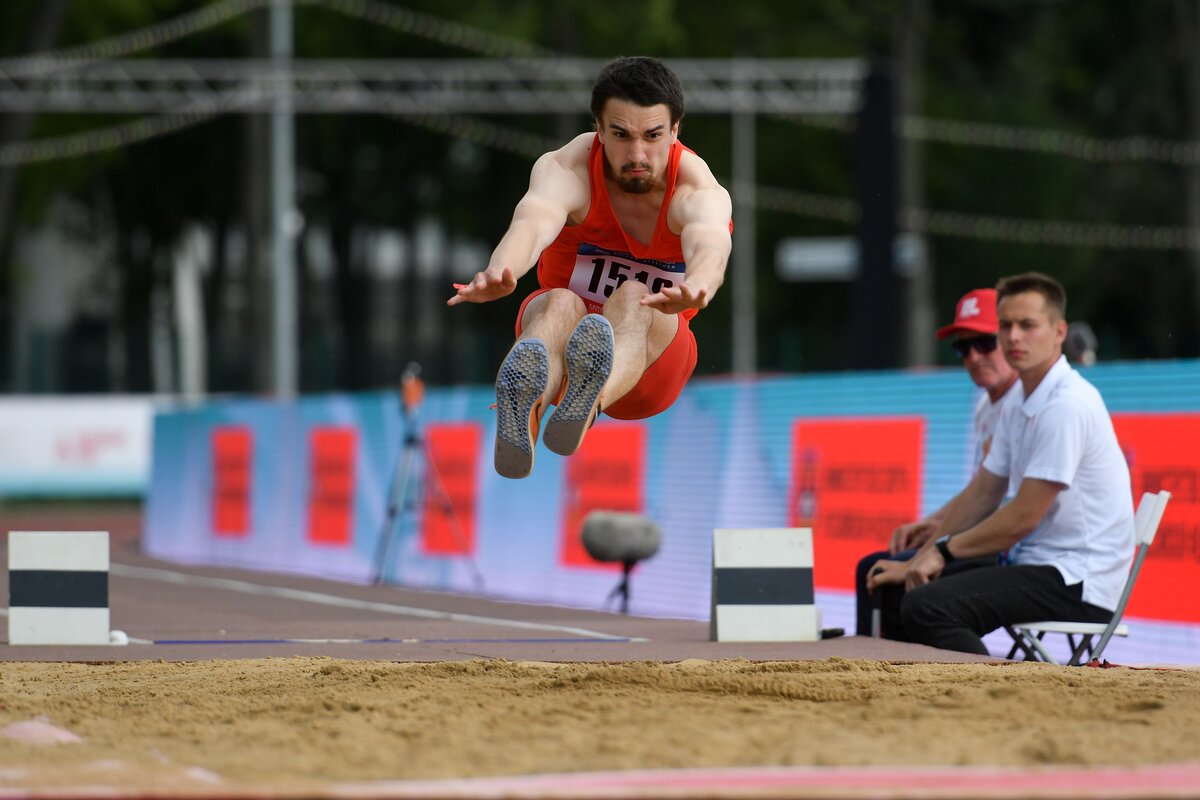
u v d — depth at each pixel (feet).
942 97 445.37
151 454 229.04
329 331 450.71
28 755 51.37
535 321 58.75
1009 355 85.20
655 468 136.05
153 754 51.37
